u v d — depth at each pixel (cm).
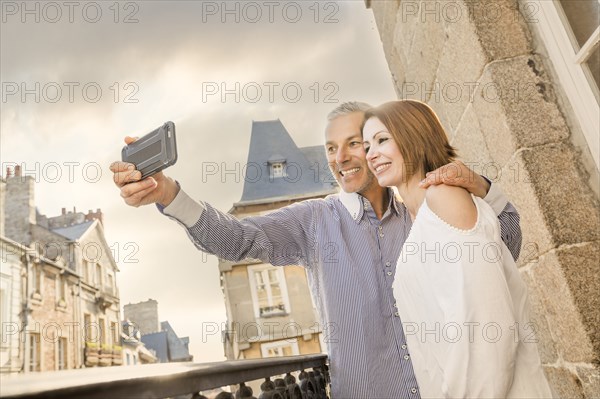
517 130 174
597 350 153
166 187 117
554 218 164
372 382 121
